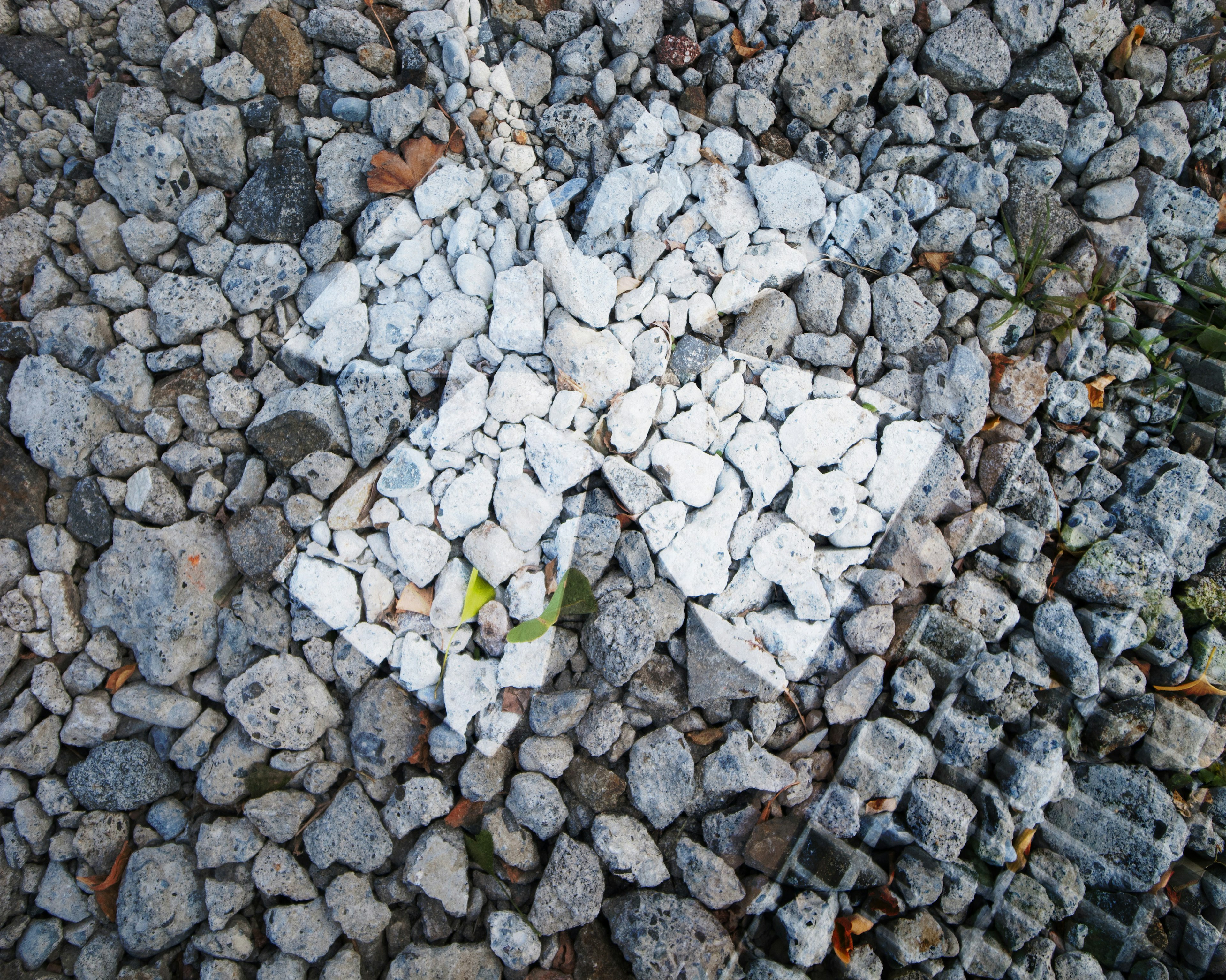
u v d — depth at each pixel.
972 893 0.64
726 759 0.65
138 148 0.66
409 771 0.66
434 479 0.67
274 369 0.68
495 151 0.69
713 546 0.66
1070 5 0.69
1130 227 0.70
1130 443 0.70
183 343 0.67
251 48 0.68
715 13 0.69
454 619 0.66
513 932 0.63
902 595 0.68
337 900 0.63
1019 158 0.70
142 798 0.65
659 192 0.69
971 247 0.70
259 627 0.66
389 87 0.69
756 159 0.70
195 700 0.66
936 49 0.69
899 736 0.65
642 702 0.66
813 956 0.63
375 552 0.67
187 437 0.67
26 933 0.64
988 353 0.69
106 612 0.65
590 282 0.68
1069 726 0.67
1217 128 0.71
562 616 0.66
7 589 0.65
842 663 0.67
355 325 0.68
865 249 0.69
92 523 0.66
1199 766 0.66
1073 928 0.66
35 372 0.66
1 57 0.68
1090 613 0.67
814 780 0.66
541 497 0.67
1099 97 0.70
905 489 0.68
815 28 0.68
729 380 0.69
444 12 0.69
